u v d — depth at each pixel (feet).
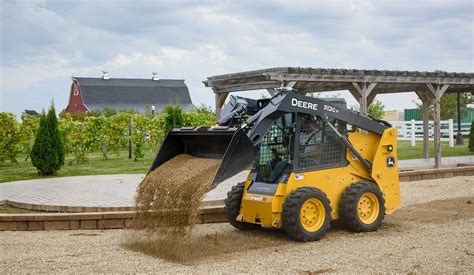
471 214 35.29
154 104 234.58
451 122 96.02
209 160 28.27
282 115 28.94
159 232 26.45
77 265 24.06
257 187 29.66
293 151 28.84
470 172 56.95
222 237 29.68
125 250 26.91
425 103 70.33
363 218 30.35
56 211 36.14
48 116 58.65
